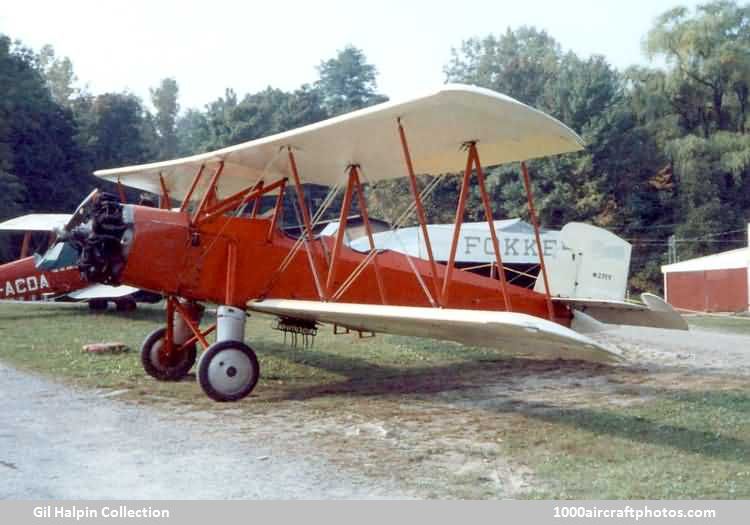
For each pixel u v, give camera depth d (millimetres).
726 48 47344
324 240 9875
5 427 6352
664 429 6613
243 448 5797
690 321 23812
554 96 49562
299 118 58812
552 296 11438
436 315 6789
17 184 40094
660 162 47219
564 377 9930
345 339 13617
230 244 9070
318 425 6738
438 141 8312
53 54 83062
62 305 21844
